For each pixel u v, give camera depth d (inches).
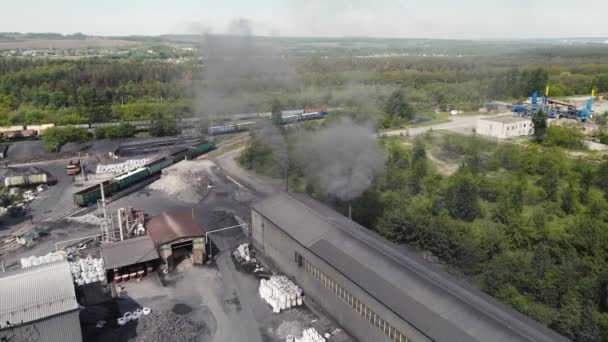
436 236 1589.6
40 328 1067.9
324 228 1393.9
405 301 1026.7
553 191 2080.5
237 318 1301.7
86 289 1446.9
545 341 866.8
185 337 1187.9
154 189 2519.7
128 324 1273.4
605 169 2273.6
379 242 1320.1
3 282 1175.0
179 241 1579.7
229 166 2942.9
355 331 1168.2
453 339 901.8
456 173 2375.7
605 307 1280.8
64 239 1852.9
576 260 1481.3
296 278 1423.5
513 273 1396.4
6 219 2081.7
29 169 2812.5
